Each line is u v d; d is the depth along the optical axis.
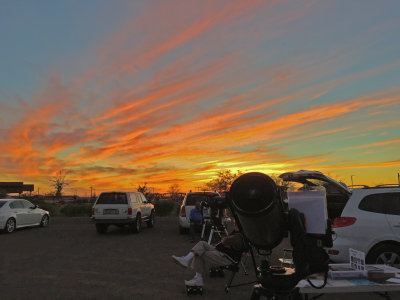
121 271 7.23
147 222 17.09
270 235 2.05
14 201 15.74
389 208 6.10
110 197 14.49
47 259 8.62
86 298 5.35
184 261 5.43
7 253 9.55
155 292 5.64
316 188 2.12
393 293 5.02
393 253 5.86
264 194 1.84
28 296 5.45
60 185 51.47
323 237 2.05
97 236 13.57
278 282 2.25
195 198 14.05
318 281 3.49
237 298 5.26
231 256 2.73
